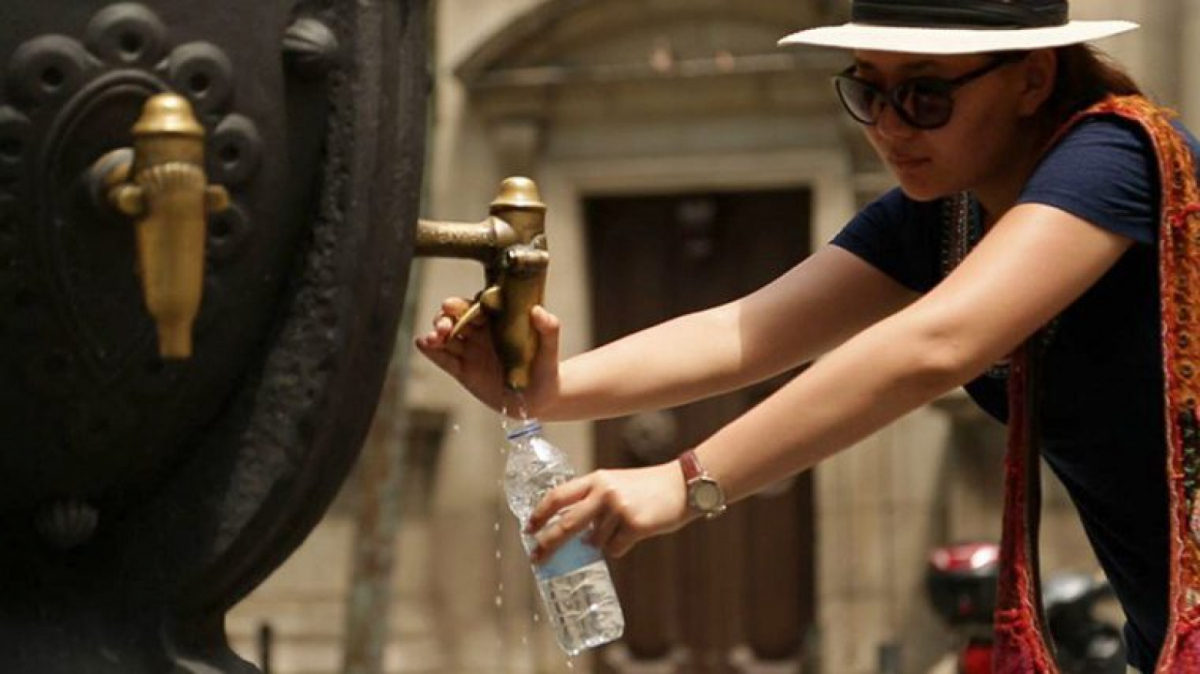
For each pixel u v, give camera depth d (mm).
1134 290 3650
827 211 15938
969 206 3924
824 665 15797
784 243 16172
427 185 12766
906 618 15672
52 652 3109
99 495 3131
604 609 3467
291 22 3076
